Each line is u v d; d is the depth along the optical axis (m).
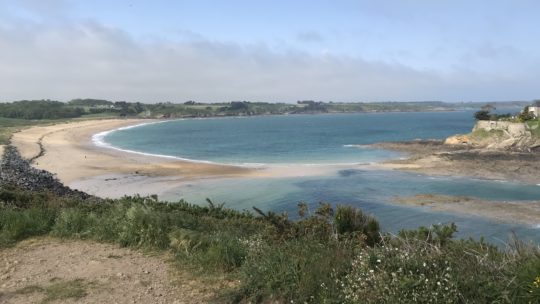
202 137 94.12
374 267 5.34
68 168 40.31
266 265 6.09
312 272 5.59
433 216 23.14
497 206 25.06
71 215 9.91
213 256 7.27
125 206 11.89
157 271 7.03
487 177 35.16
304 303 5.27
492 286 4.53
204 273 6.91
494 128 56.06
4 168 34.06
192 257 7.52
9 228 9.19
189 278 6.71
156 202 14.22
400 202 26.56
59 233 9.23
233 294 5.88
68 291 6.13
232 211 14.19
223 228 10.20
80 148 61.88
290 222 10.52
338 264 5.74
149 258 7.73
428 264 5.09
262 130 119.44
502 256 5.48
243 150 63.38
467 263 5.12
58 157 48.91
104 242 8.80
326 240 7.92
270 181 33.91
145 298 5.94
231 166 43.03
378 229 9.17
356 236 8.42
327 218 9.68
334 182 33.50
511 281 4.48
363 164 43.88
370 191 30.08
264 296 5.73
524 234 19.66
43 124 124.94
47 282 6.50
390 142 67.94
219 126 147.88
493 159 43.25
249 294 5.89
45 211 10.50
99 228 9.23
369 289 4.84
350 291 4.91
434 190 30.27
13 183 26.12
